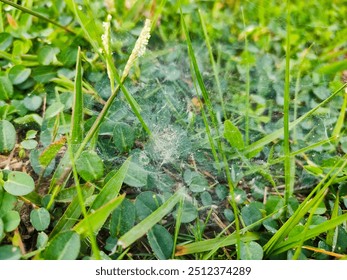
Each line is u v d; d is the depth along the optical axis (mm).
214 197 291
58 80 323
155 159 299
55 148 261
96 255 227
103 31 361
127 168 251
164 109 327
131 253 259
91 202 255
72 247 225
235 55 383
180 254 251
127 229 250
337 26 421
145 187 280
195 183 283
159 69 351
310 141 323
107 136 304
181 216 263
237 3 419
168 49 375
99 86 326
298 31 407
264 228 273
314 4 440
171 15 398
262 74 366
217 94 350
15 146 294
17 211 256
